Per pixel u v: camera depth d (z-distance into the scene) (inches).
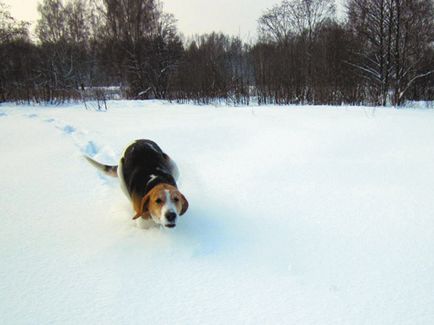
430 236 125.6
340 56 722.8
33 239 132.5
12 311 94.0
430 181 176.9
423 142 250.5
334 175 191.0
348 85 654.5
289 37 895.1
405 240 123.6
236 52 757.9
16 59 802.2
